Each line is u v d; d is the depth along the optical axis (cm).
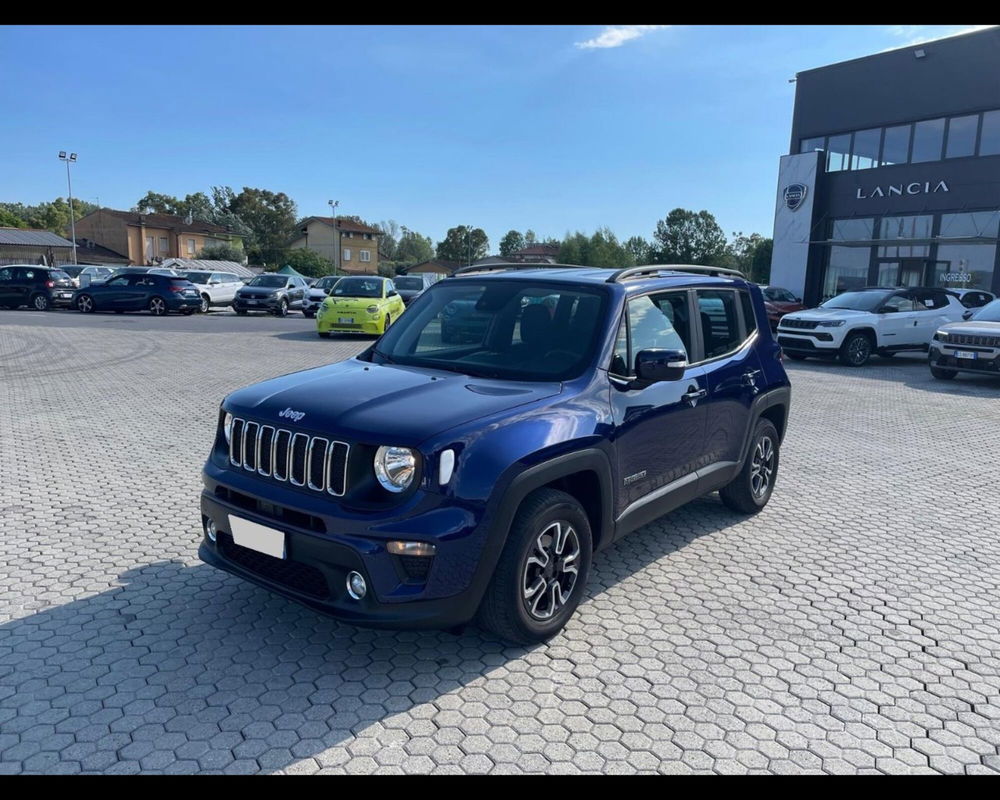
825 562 488
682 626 394
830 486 671
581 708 317
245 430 357
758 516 582
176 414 912
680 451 454
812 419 997
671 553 498
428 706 315
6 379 1159
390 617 310
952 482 691
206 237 8262
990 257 2658
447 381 384
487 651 362
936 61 2730
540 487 359
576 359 400
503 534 329
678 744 294
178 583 428
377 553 307
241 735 292
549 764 280
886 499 634
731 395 505
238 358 1466
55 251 6644
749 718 312
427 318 468
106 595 411
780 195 3241
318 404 348
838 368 1602
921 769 282
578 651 365
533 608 359
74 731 292
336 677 335
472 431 326
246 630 375
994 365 1300
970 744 298
